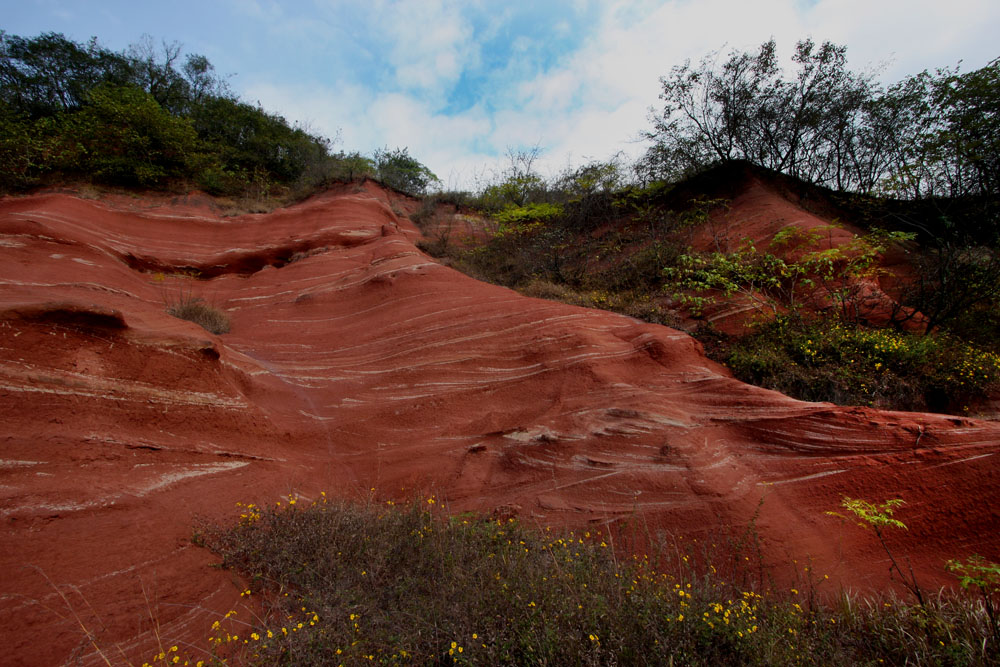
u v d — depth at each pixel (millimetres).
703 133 13367
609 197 14016
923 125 10180
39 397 3873
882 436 4012
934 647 2486
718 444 4496
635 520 3951
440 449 5238
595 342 6434
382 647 2309
